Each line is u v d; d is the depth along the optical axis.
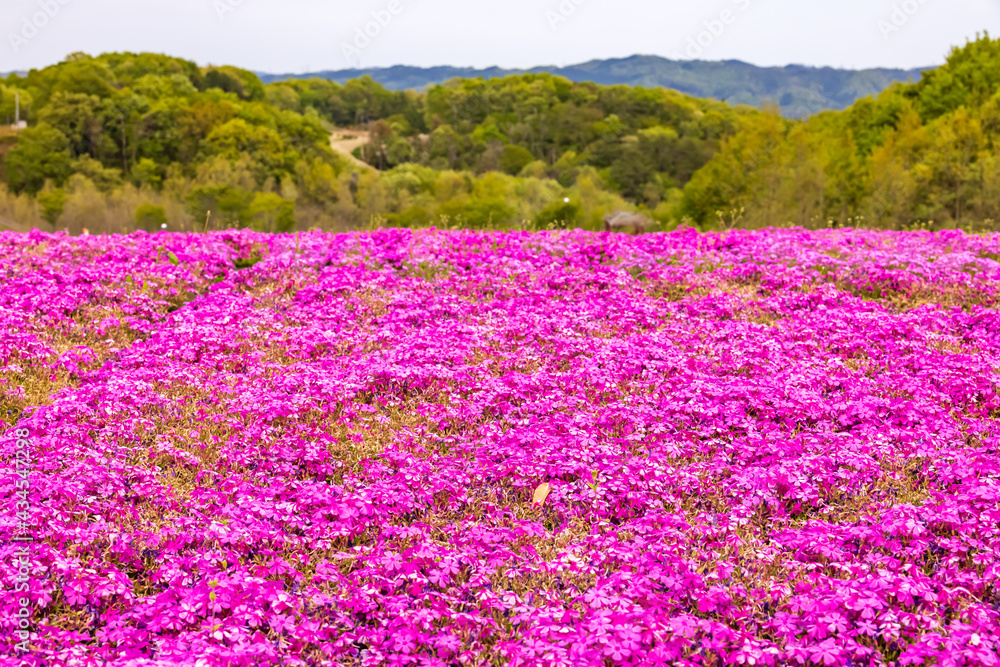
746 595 4.45
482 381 7.34
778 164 39.00
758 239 12.85
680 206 43.09
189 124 79.75
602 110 120.31
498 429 6.43
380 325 9.12
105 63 94.25
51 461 5.45
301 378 7.25
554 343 8.48
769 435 6.33
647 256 11.81
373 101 139.38
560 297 10.23
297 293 10.25
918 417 6.46
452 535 5.04
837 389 7.39
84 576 4.29
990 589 4.44
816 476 5.62
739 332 8.67
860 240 13.06
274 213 49.94
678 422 6.67
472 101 129.38
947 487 5.57
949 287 10.26
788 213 36.84
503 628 4.33
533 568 4.66
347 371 7.63
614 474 5.69
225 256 11.49
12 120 79.44
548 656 3.87
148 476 5.48
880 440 6.09
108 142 77.62
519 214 46.53
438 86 135.75
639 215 21.34
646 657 3.91
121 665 3.69
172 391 7.13
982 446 6.11
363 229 15.09
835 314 9.18
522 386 7.21
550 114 119.31
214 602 4.15
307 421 6.64
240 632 3.97
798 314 9.34
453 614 4.21
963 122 32.06
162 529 4.86
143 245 11.99
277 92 123.06
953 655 3.78
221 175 68.56
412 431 6.50
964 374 7.29
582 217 25.55
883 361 8.03
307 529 5.05
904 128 38.91
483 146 115.25
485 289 10.54
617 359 7.96
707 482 5.73
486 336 8.63
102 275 10.14
